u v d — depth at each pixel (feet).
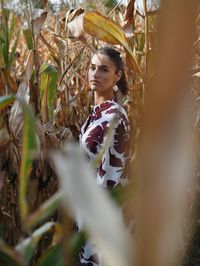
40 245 7.75
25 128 1.60
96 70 7.28
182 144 0.84
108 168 6.79
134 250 0.99
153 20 6.88
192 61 0.81
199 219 7.41
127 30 8.71
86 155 7.00
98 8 11.03
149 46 6.93
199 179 4.69
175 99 0.80
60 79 9.68
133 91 8.38
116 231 1.06
